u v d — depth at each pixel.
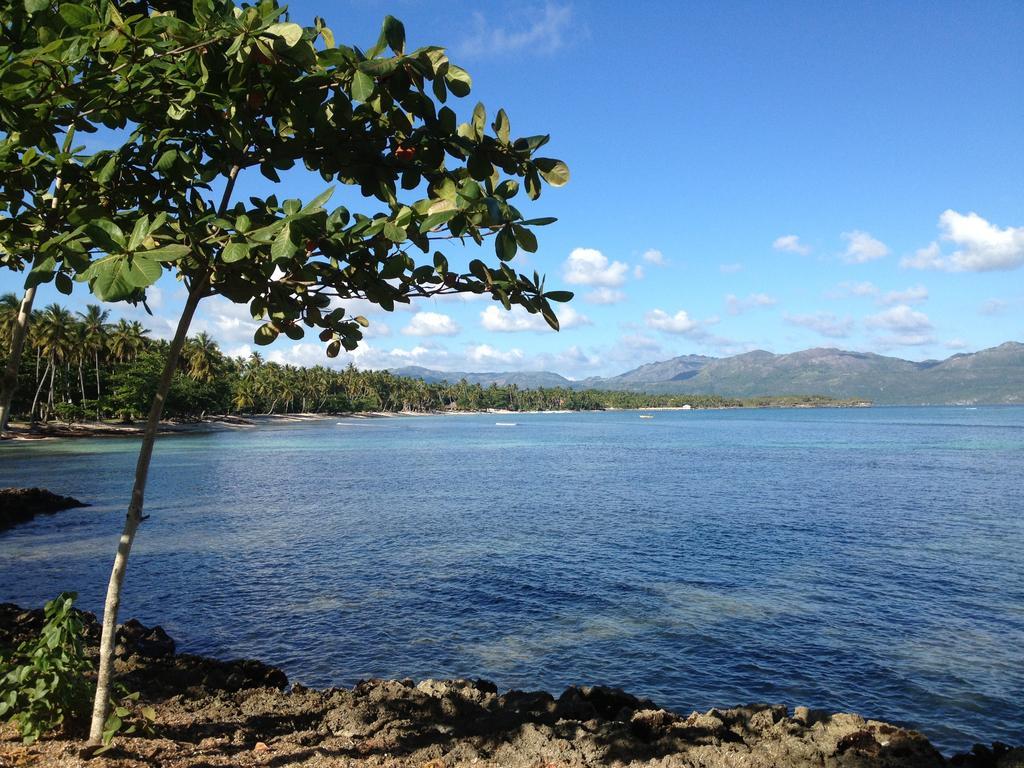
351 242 3.80
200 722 6.34
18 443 84.31
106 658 4.92
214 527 29.05
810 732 7.05
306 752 5.60
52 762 4.56
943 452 77.44
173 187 4.57
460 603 17.47
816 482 46.97
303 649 14.10
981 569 21.19
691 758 6.07
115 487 42.84
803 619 16.16
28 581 19.48
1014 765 6.37
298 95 3.67
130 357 113.62
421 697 7.98
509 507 35.25
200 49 3.51
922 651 14.04
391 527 29.09
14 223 4.18
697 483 46.75
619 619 16.16
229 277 4.22
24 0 3.56
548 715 7.36
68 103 3.90
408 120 3.89
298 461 65.94
